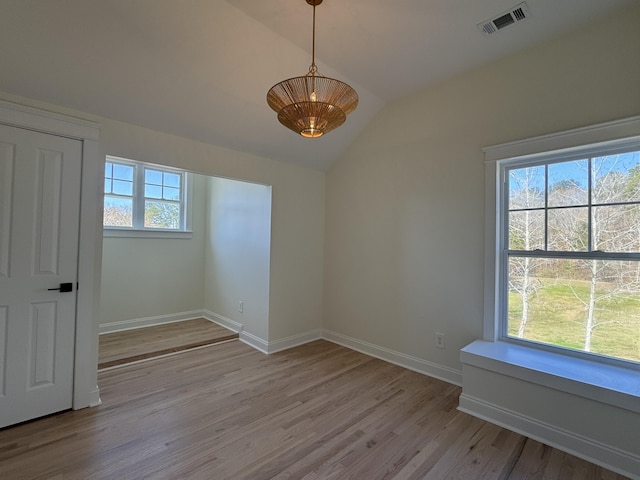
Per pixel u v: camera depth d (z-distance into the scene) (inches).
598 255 85.1
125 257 159.0
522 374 81.6
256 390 102.5
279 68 96.7
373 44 91.0
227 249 167.5
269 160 135.9
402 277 124.8
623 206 81.8
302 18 80.4
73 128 86.8
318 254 156.6
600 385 71.4
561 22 81.8
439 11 77.5
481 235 103.2
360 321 140.3
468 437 79.7
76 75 80.4
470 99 105.5
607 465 69.9
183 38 80.5
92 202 91.0
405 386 106.5
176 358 129.3
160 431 79.8
